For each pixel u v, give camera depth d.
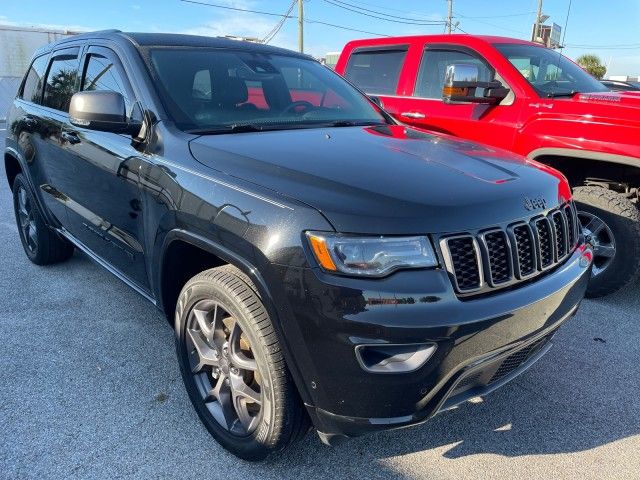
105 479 2.24
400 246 1.84
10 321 3.56
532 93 4.28
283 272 1.88
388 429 1.92
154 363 3.09
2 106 19.86
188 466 2.33
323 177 2.04
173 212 2.35
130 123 2.68
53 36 23.25
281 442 2.14
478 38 4.81
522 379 3.03
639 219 3.77
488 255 1.98
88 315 3.66
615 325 3.69
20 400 2.73
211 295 2.22
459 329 1.85
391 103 5.33
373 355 1.84
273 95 3.19
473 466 2.36
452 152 2.58
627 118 3.71
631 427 2.63
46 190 3.90
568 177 4.30
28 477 2.24
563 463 2.39
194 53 3.12
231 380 2.31
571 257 2.47
